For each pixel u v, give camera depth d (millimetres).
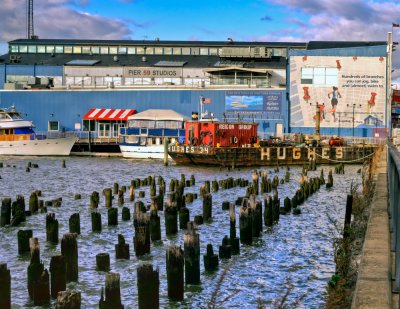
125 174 56219
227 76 88000
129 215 28312
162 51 104750
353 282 11680
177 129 77500
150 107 87062
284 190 43312
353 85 83875
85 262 20219
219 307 15391
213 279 18062
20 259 20500
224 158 62094
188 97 86312
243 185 44844
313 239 24297
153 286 14031
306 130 84500
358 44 94688
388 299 6938
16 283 17562
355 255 13672
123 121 86562
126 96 87438
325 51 84000
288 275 18562
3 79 95812
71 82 95938
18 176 53000
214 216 30172
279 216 29938
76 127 87750
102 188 44500
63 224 27609
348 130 83938
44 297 15250
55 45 105375
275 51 102000
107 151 84062
